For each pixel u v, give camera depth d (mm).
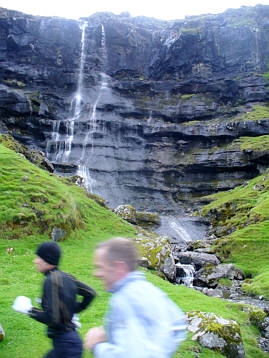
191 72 79875
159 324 3471
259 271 22750
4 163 23781
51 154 61156
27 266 14391
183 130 64562
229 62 78500
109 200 54938
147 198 57812
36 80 71812
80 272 14734
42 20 77562
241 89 74000
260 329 11656
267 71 76250
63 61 76938
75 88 73562
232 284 20656
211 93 75125
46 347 7016
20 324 8133
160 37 84062
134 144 65250
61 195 22188
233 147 59125
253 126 60781
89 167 59344
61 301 4230
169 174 62031
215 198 53312
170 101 74500
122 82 75500
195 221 42219
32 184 21875
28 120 63062
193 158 61656
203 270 22484
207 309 11789
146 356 3287
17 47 74562
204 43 79875
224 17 89312
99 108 69125
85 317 9164
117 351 3322
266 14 85375
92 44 79375
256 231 28250
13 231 17625
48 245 4523
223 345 8125
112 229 25906
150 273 17891
